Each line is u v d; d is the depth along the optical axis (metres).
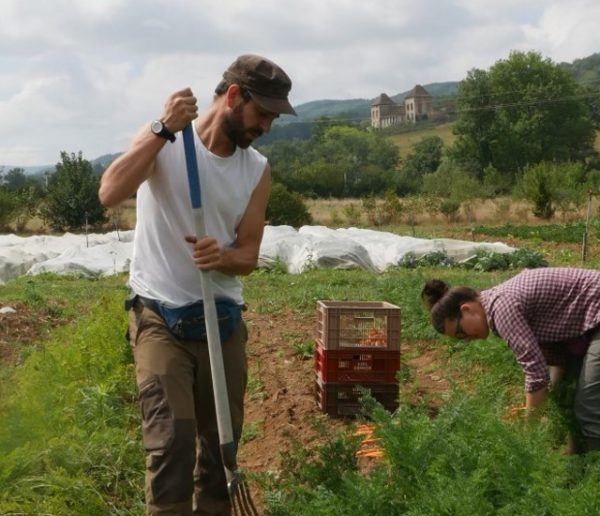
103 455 5.64
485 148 79.19
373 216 37.34
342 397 6.73
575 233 27.45
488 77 79.88
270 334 10.20
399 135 145.25
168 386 4.14
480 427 4.52
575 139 80.38
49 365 7.04
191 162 4.06
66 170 38.47
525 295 4.91
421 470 4.31
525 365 4.84
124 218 41.25
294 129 191.12
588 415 4.80
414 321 9.84
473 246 20.05
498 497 4.09
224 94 4.18
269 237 20.62
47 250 23.62
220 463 4.49
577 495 3.73
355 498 4.16
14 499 4.79
